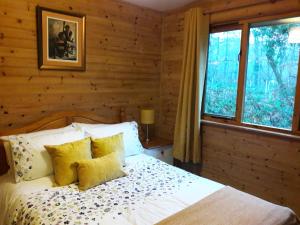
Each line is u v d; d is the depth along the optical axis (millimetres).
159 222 1526
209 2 2973
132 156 2768
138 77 3428
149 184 2090
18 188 1943
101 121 3047
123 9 3127
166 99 3662
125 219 1571
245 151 2816
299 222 1693
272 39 2605
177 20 3410
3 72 2332
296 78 2438
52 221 1522
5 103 2375
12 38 2346
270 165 2621
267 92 2682
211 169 3168
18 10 2350
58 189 1945
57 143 2260
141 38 3375
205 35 3000
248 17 2695
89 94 2955
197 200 1839
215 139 3092
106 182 2107
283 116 2576
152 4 3230
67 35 2672
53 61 2607
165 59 3621
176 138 3301
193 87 3102
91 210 1657
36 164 2104
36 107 2566
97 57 2967
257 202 1796
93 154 2328
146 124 3504
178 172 2371
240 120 2869
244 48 2773
